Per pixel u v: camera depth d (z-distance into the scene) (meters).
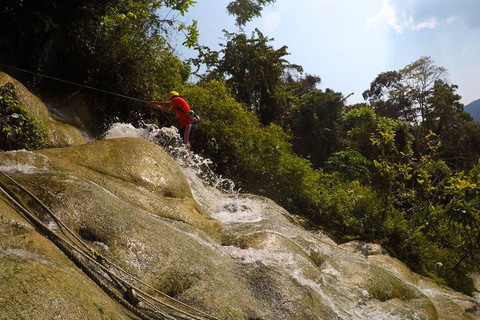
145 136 8.78
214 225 5.58
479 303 6.97
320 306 4.47
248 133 10.33
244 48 18.70
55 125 6.59
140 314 3.24
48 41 8.27
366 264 6.18
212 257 4.48
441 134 36.28
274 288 4.37
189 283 3.88
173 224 4.91
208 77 18.55
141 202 4.96
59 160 4.93
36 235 3.15
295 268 4.94
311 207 9.43
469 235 8.82
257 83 18.73
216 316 3.69
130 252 3.73
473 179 8.93
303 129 25.12
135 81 9.49
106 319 2.71
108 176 5.13
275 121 19.17
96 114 8.92
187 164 8.37
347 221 9.10
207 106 10.39
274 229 5.93
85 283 2.92
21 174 4.14
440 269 8.68
